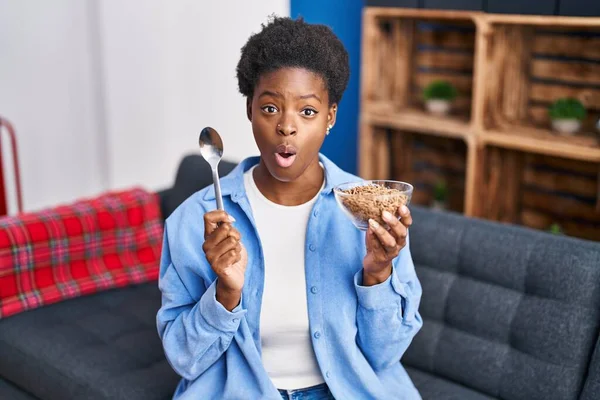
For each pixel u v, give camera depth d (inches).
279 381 48.6
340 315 47.1
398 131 124.6
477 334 62.3
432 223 67.1
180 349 46.3
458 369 62.7
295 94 42.8
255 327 47.0
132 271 85.7
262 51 43.4
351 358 47.6
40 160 141.5
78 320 75.7
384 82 122.8
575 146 90.6
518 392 58.5
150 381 64.2
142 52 138.3
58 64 139.7
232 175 49.8
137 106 141.8
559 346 56.7
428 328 65.5
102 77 141.5
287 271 47.6
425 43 119.7
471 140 103.7
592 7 84.0
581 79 98.0
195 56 135.0
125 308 79.2
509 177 108.5
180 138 141.3
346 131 141.7
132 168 146.0
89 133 146.5
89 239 82.9
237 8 127.3
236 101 131.6
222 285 42.3
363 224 40.6
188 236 47.6
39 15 135.3
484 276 62.7
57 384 66.6
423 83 121.4
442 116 112.7
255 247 47.7
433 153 123.3
